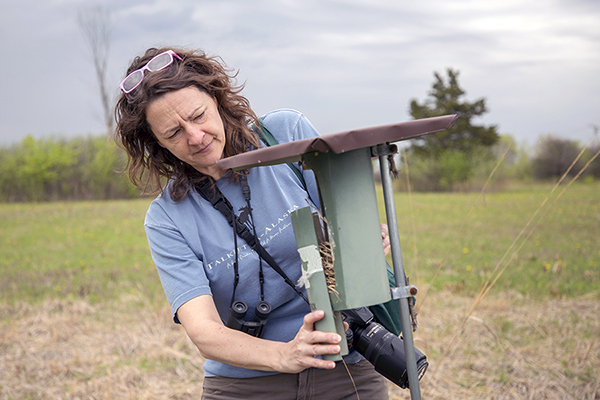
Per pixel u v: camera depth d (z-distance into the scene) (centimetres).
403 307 113
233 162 114
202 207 148
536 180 2350
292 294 150
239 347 124
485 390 329
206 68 143
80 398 354
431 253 779
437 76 3200
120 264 821
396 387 343
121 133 148
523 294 534
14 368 406
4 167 2503
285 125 158
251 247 146
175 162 149
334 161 108
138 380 380
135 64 144
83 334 482
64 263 838
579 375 343
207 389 160
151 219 150
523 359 369
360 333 137
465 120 3011
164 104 131
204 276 144
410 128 103
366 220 109
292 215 112
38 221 1467
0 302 598
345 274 109
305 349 112
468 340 409
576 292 530
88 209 1805
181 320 138
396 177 115
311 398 150
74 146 2602
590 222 982
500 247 794
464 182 2352
